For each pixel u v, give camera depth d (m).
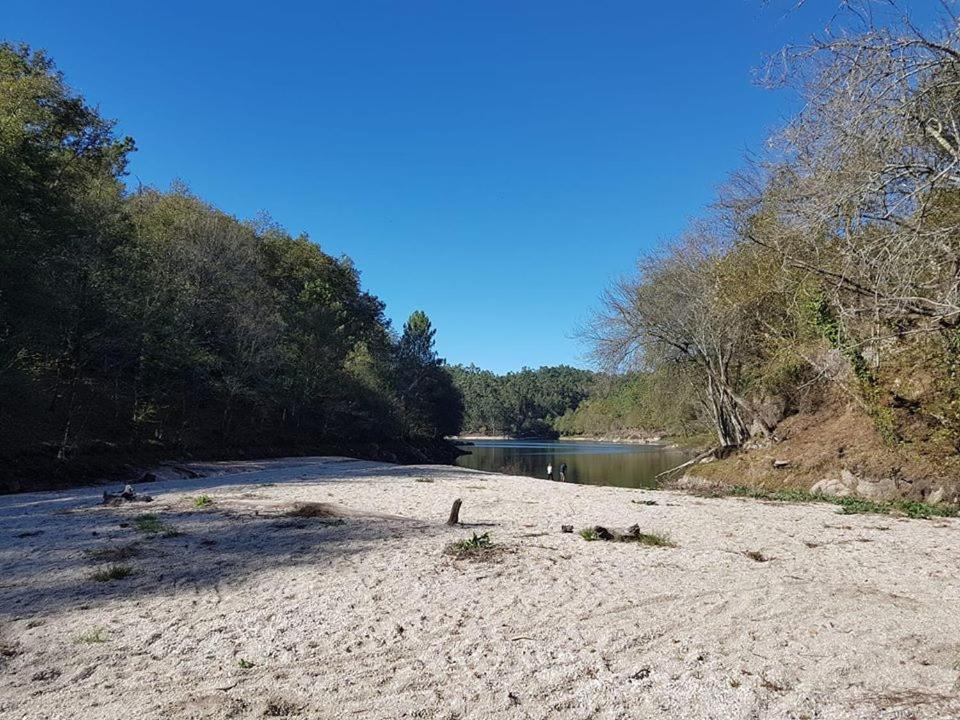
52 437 23.36
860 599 6.43
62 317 22.33
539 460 52.22
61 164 25.02
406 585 6.98
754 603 6.30
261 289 44.50
